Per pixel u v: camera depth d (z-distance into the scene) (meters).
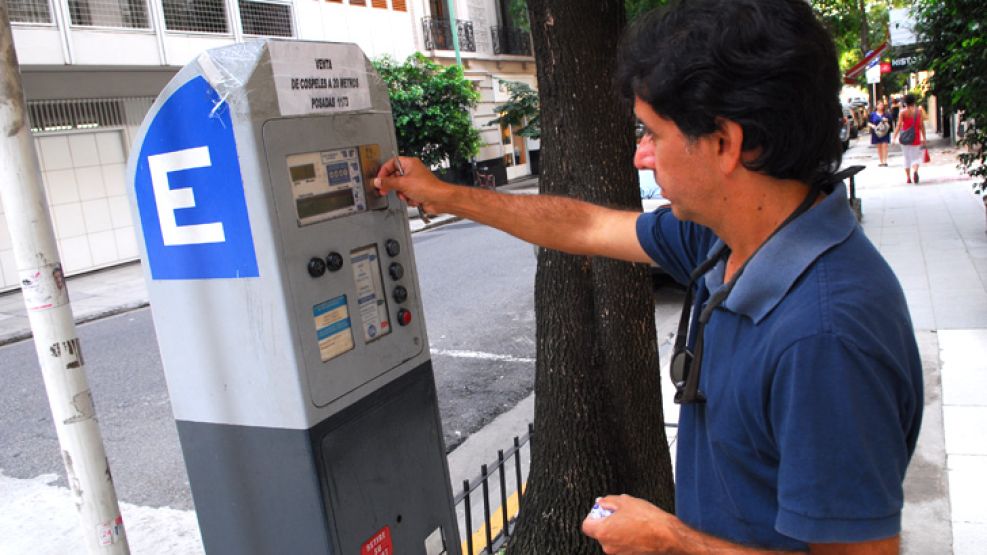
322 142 1.83
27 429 5.45
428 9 21.64
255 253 1.74
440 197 1.89
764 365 1.03
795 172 1.05
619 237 1.70
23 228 1.81
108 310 9.73
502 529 3.38
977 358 4.88
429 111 16.83
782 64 0.99
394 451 2.06
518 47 26.12
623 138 2.37
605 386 2.52
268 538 1.95
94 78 12.73
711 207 1.13
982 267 7.19
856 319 0.97
